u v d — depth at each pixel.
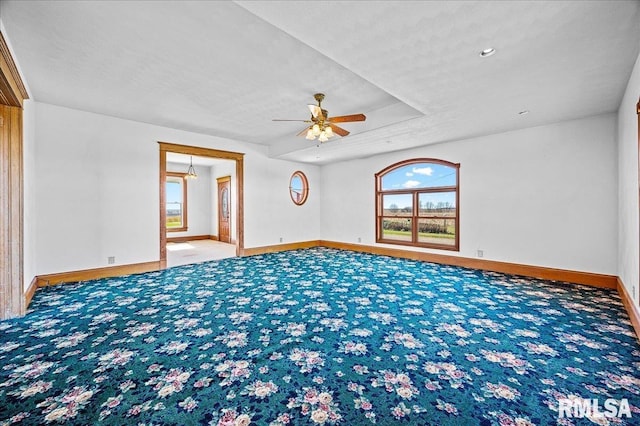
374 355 2.28
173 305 3.44
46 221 4.27
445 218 5.90
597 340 2.51
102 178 4.80
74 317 3.06
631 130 3.03
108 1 2.18
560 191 4.46
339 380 1.96
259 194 7.14
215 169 10.34
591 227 4.21
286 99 4.17
